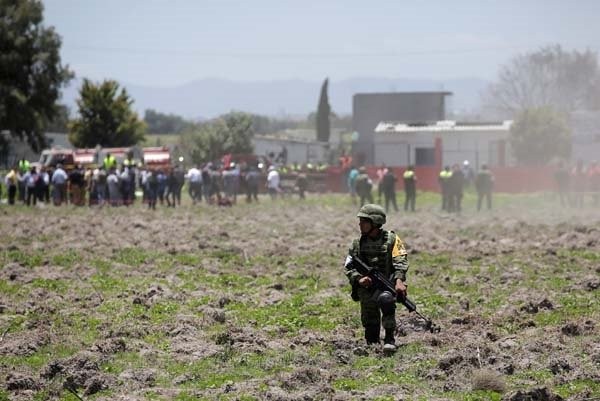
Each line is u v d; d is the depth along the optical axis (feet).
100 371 127.75
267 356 137.69
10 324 165.68
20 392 117.80
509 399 110.01
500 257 266.77
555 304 179.73
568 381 120.37
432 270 238.48
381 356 135.54
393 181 510.58
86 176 575.79
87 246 304.30
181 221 426.51
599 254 269.64
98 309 181.68
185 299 194.90
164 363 133.69
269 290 207.62
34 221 423.23
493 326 160.25
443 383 119.85
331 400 111.45
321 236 348.38
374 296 136.46
